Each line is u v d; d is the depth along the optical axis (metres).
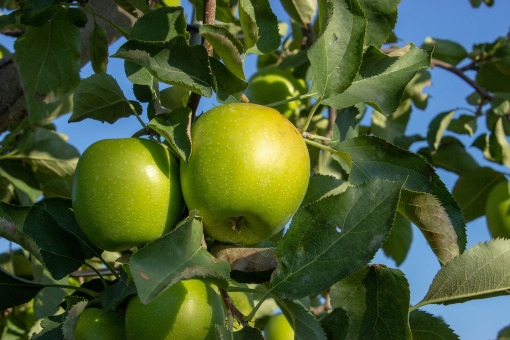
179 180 0.69
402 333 0.67
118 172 0.67
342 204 0.66
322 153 1.02
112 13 1.01
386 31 0.76
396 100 0.75
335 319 0.68
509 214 1.32
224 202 0.66
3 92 0.98
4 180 1.06
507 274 0.70
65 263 0.72
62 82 0.94
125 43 0.67
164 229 0.68
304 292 0.66
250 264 0.70
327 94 0.72
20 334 1.04
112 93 0.76
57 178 1.08
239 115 0.67
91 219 0.67
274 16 0.73
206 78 0.68
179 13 0.72
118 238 0.68
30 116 0.96
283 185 0.67
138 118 0.73
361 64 0.76
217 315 0.67
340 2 0.72
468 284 0.71
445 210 0.72
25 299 0.73
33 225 0.71
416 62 0.76
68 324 0.65
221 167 0.66
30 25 0.91
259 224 0.68
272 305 1.14
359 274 0.68
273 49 0.72
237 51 0.69
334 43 0.72
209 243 0.72
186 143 0.67
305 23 1.08
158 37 0.71
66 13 0.92
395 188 0.66
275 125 0.67
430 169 0.73
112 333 0.68
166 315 0.66
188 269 0.61
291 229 0.66
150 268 0.60
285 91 1.22
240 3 0.70
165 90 0.79
